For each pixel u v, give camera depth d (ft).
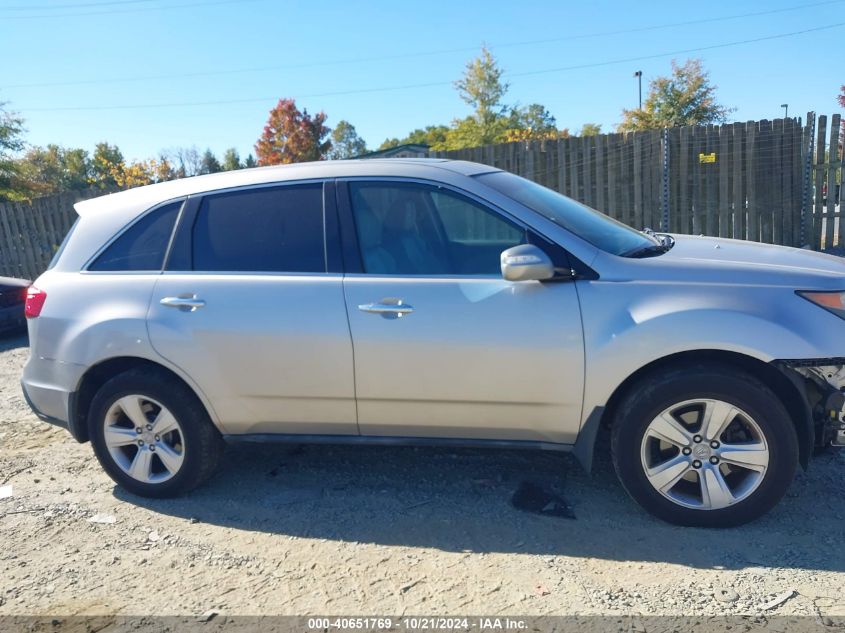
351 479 13.92
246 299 12.31
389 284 11.79
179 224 13.17
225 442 13.64
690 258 11.63
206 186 13.29
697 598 9.52
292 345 12.07
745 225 33.81
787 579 9.80
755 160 33.14
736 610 9.23
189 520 12.65
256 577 10.73
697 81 102.63
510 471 13.85
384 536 11.70
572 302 11.10
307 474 14.26
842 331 10.43
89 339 13.08
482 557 10.88
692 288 10.87
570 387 11.19
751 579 9.86
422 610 9.64
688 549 10.70
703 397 10.72
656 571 10.21
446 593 10.00
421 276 11.80
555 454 14.51
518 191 12.57
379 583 10.36
